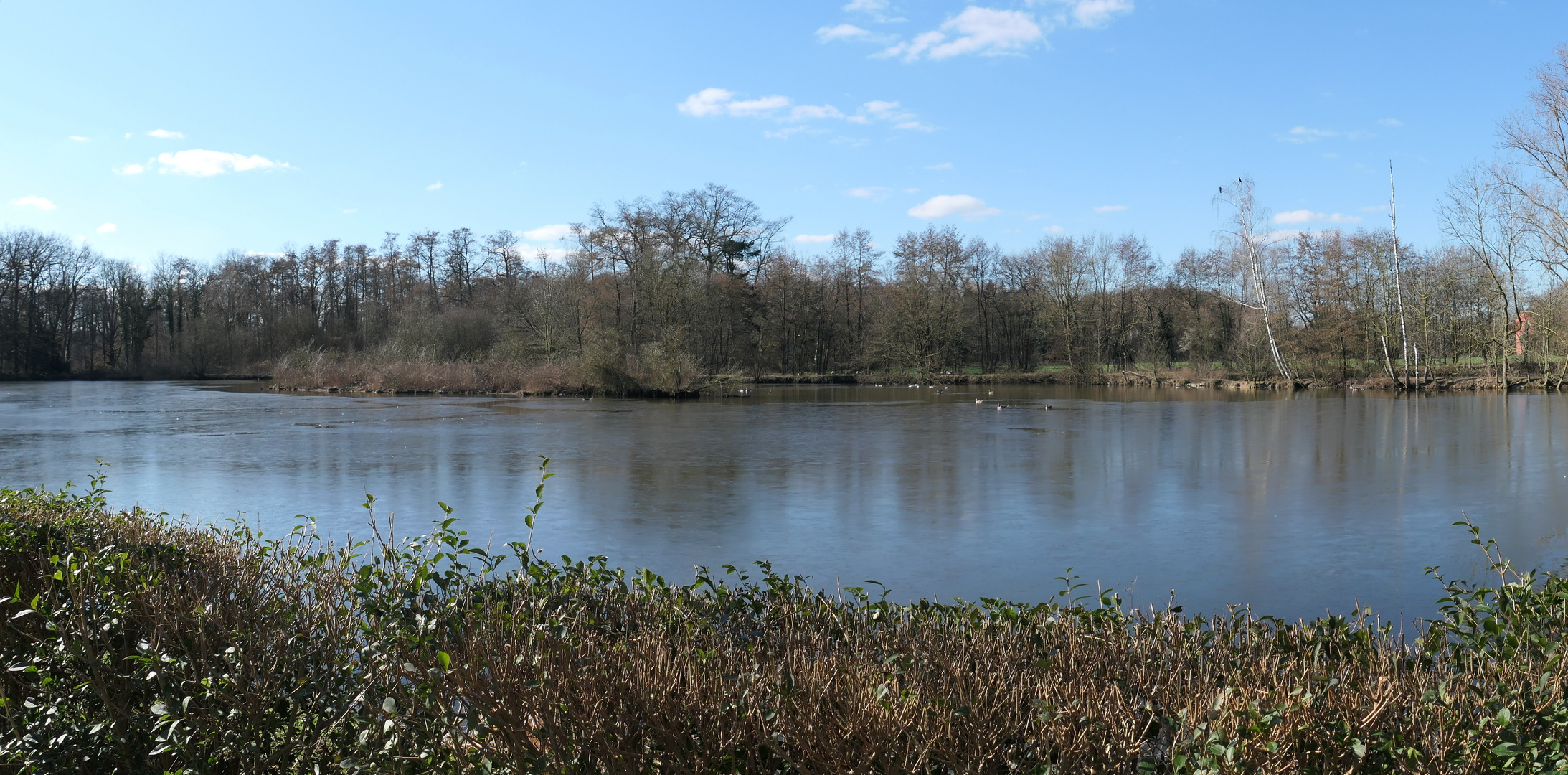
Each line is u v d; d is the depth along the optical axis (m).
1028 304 64.81
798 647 3.89
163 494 13.87
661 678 3.11
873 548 10.31
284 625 3.83
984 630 4.07
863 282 67.00
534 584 4.48
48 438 22.78
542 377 43.69
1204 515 12.23
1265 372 50.12
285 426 26.25
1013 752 3.00
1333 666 3.58
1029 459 18.36
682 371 42.88
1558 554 9.70
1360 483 15.00
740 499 13.51
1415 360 43.47
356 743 3.15
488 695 2.97
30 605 4.01
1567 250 34.78
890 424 26.98
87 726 3.36
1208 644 4.05
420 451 19.84
